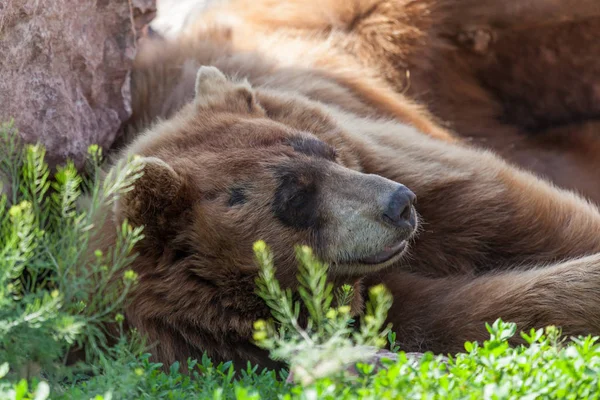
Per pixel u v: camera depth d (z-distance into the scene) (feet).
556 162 51.90
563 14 49.39
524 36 51.06
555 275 31.96
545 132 54.34
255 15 53.21
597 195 50.26
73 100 36.37
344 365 20.86
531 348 22.49
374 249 29.76
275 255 30.50
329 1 52.16
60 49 35.40
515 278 32.78
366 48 51.49
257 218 30.50
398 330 33.14
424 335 32.68
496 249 36.76
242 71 43.98
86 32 37.27
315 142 32.19
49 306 21.84
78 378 25.70
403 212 29.71
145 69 44.06
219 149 31.89
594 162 51.49
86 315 26.50
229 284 30.40
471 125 53.78
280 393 22.09
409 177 35.86
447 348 32.12
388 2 51.11
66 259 24.85
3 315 22.15
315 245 30.40
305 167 30.81
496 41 51.49
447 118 53.31
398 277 34.58
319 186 30.55
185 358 30.17
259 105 35.27
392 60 51.67
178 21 65.67
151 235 30.04
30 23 33.35
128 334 29.35
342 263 30.37
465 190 36.42
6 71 32.40
